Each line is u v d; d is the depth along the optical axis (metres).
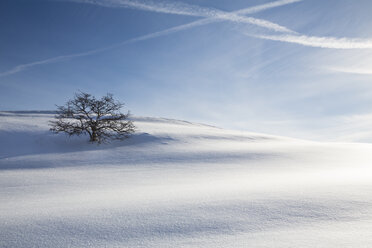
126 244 2.88
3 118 46.72
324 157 24.44
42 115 64.62
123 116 38.22
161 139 36.41
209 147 32.34
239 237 2.96
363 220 3.35
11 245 2.91
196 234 3.13
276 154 26.03
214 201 4.88
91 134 36.94
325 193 4.96
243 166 19.38
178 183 11.39
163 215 4.02
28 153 28.30
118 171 17.83
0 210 5.43
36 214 4.54
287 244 2.65
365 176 8.30
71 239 3.07
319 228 3.13
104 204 5.48
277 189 5.91
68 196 7.95
